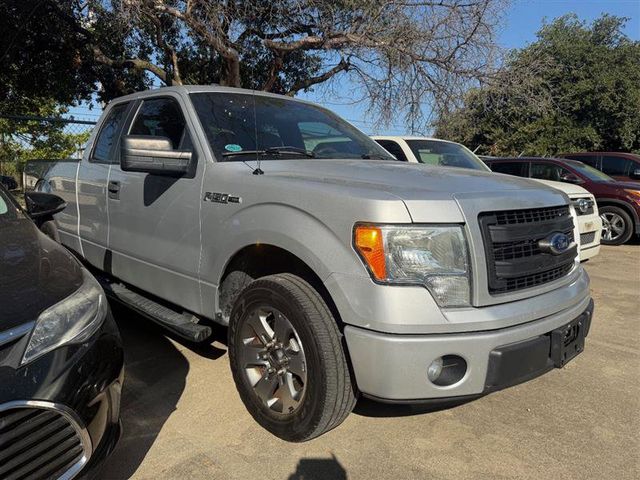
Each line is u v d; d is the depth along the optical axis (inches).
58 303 83.1
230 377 140.3
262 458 105.6
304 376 103.7
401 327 90.2
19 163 512.1
